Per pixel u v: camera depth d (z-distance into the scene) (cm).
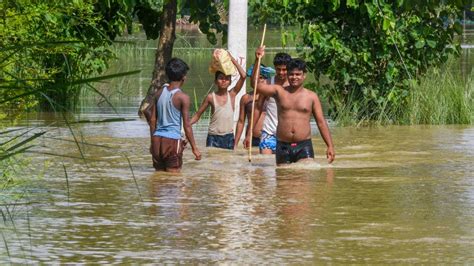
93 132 3056
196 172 2267
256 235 1548
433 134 3125
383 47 3509
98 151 2589
